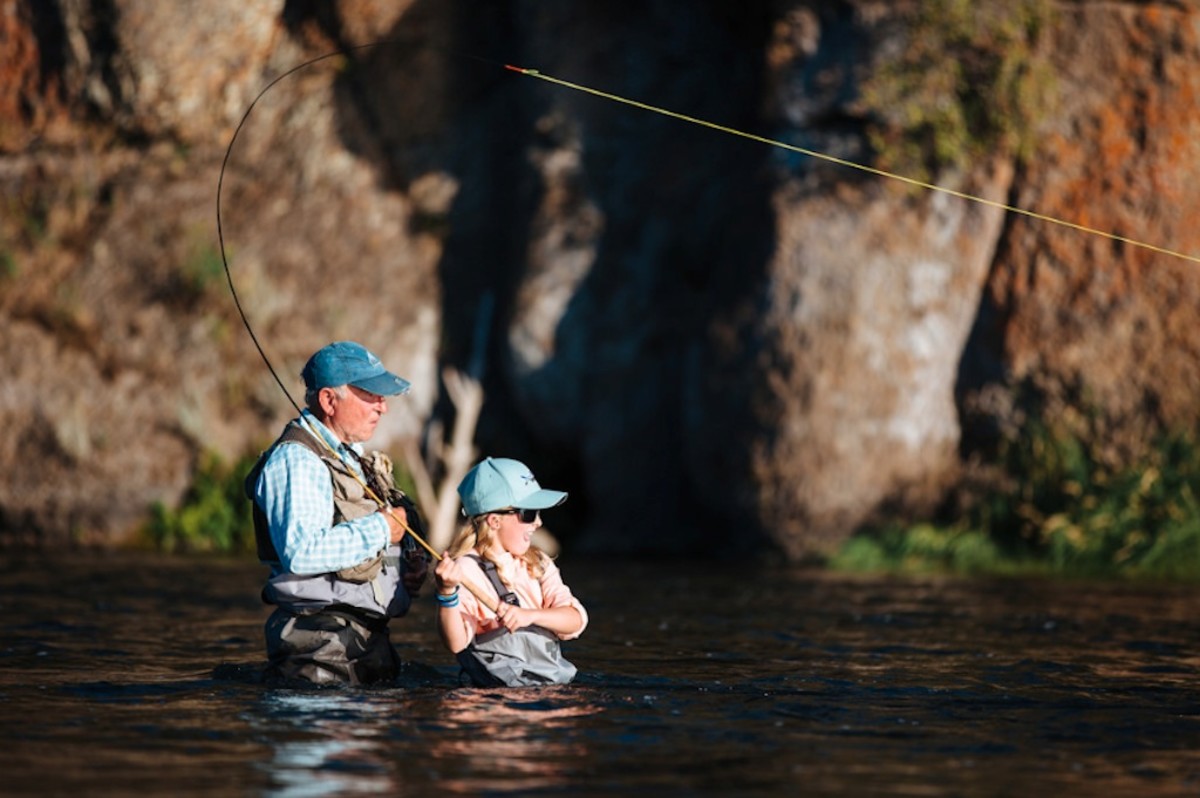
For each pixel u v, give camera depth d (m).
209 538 37.50
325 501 14.05
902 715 12.60
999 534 34.25
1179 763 10.70
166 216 38.84
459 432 38.47
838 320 34.00
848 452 34.16
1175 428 33.34
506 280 39.91
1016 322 34.25
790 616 21.77
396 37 39.94
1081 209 33.75
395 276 40.16
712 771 10.20
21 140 38.94
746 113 38.44
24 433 37.88
